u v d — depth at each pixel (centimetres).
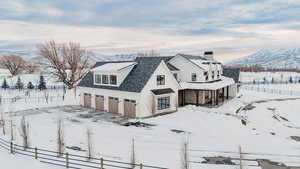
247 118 3212
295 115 3603
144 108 3123
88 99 3934
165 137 2334
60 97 5078
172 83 3491
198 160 1770
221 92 4897
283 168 1627
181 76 4138
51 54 6088
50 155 1769
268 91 6488
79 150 1933
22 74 10012
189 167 1638
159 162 1673
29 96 5262
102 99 3647
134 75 3369
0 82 7938
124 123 2864
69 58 6191
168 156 1808
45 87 6675
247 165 1678
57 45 6191
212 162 1733
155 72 3259
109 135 2389
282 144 2173
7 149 1977
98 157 1756
